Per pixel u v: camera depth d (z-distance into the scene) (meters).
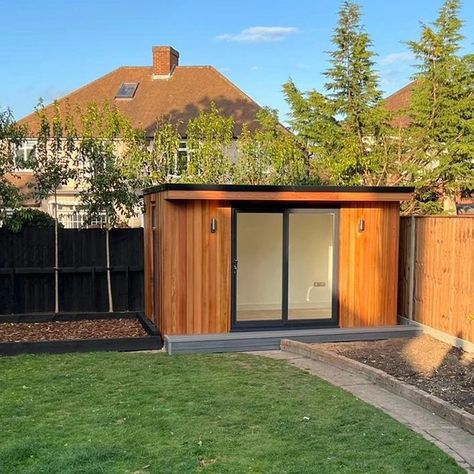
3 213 10.14
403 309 9.56
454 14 17.02
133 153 11.29
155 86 24.19
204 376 6.50
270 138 12.90
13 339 8.59
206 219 8.38
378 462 3.95
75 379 6.29
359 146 15.97
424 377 6.41
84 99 23.48
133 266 10.94
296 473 3.73
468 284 7.72
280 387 6.01
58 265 10.59
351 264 8.94
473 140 16.20
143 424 4.72
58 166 10.43
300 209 8.77
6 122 9.98
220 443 4.28
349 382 6.33
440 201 16.36
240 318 8.93
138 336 8.70
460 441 4.50
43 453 4.05
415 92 17.30
